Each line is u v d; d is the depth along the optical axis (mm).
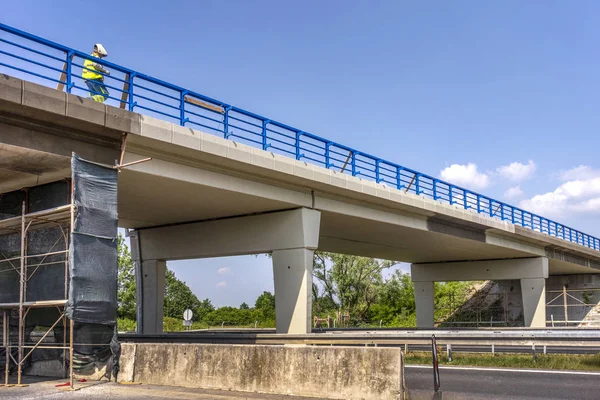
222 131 23094
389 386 11844
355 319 71250
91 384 15008
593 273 64562
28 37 16750
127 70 19672
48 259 17234
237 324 75875
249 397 12773
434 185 35938
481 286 70250
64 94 17297
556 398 12820
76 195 15758
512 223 44438
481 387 14383
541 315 50188
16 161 17297
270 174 25359
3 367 17641
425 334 22031
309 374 12789
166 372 14766
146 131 19844
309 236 28219
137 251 34031
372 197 30531
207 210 29031
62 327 16922
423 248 45719
